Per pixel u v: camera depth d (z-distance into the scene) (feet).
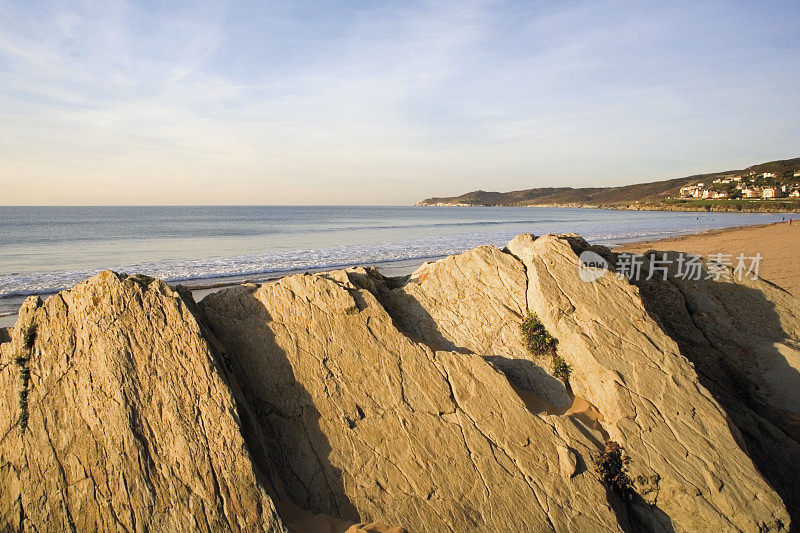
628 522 30.66
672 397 33.96
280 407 33.60
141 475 27.37
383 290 45.50
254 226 343.46
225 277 122.93
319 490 30.22
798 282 101.35
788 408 43.19
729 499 29.32
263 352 35.63
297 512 29.35
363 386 34.45
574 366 37.45
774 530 28.53
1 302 94.02
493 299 42.80
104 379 29.76
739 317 51.39
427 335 41.86
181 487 27.14
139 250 180.65
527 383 38.19
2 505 27.43
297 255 167.22
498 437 32.48
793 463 36.65
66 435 28.48
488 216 589.73
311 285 38.47
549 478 30.76
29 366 30.50
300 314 37.29
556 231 302.86
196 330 31.58
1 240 216.54
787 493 34.35
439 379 35.12
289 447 32.01
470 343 40.93
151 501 26.81
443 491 30.19
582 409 35.09
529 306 41.60
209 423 28.78
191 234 261.65
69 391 29.63
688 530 30.25
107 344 30.63
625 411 33.35
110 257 158.81
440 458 31.48
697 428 32.45
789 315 50.93
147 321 31.55
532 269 42.37
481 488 30.35
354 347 36.17
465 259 45.47
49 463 27.89
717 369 45.34
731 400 41.50
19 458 28.22
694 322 51.57
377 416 33.14
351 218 506.07
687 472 30.42
